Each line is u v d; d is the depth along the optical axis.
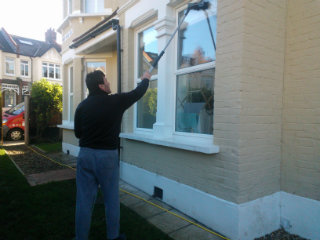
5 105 21.66
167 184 3.48
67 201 3.42
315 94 2.53
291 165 2.75
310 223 2.58
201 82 3.26
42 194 3.67
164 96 3.65
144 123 4.55
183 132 3.55
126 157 4.54
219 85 2.68
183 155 3.19
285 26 2.79
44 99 10.30
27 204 3.26
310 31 2.57
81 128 2.25
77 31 6.96
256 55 2.55
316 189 2.54
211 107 3.10
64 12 7.77
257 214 2.62
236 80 2.48
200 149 2.69
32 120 10.50
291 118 2.74
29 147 9.05
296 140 2.70
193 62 3.41
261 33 2.58
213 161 2.75
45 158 6.94
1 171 5.04
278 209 2.84
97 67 7.22
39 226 2.69
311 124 2.56
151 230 2.67
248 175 2.53
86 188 2.12
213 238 2.57
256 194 2.62
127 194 3.90
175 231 2.72
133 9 4.40
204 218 2.86
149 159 3.89
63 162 6.38
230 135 2.54
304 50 2.62
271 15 2.65
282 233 2.75
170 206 3.41
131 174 4.36
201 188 2.92
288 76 2.77
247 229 2.54
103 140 2.11
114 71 6.79
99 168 2.08
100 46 6.17
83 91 7.18
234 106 2.50
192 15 3.40
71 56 7.41
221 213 2.64
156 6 3.79
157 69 4.06
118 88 4.70
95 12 6.83
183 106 3.60
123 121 4.77
